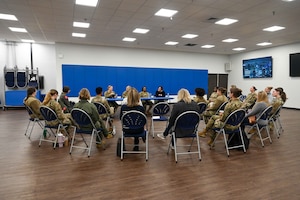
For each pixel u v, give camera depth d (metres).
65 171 2.70
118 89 10.40
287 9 4.97
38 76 9.45
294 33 7.34
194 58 11.88
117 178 2.51
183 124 3.00
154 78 11.02
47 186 2.31
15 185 2.32
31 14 5.41
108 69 10.18
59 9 5.05
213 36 7.84
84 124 3.27
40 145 3.78
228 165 2.92
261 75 10.55
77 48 9.64
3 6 4.86
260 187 2.31
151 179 2.49
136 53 10.65
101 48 10.04
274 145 3.87
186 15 5.45
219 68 12.57
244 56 11.63
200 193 2.18
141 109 3.13
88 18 5.74
